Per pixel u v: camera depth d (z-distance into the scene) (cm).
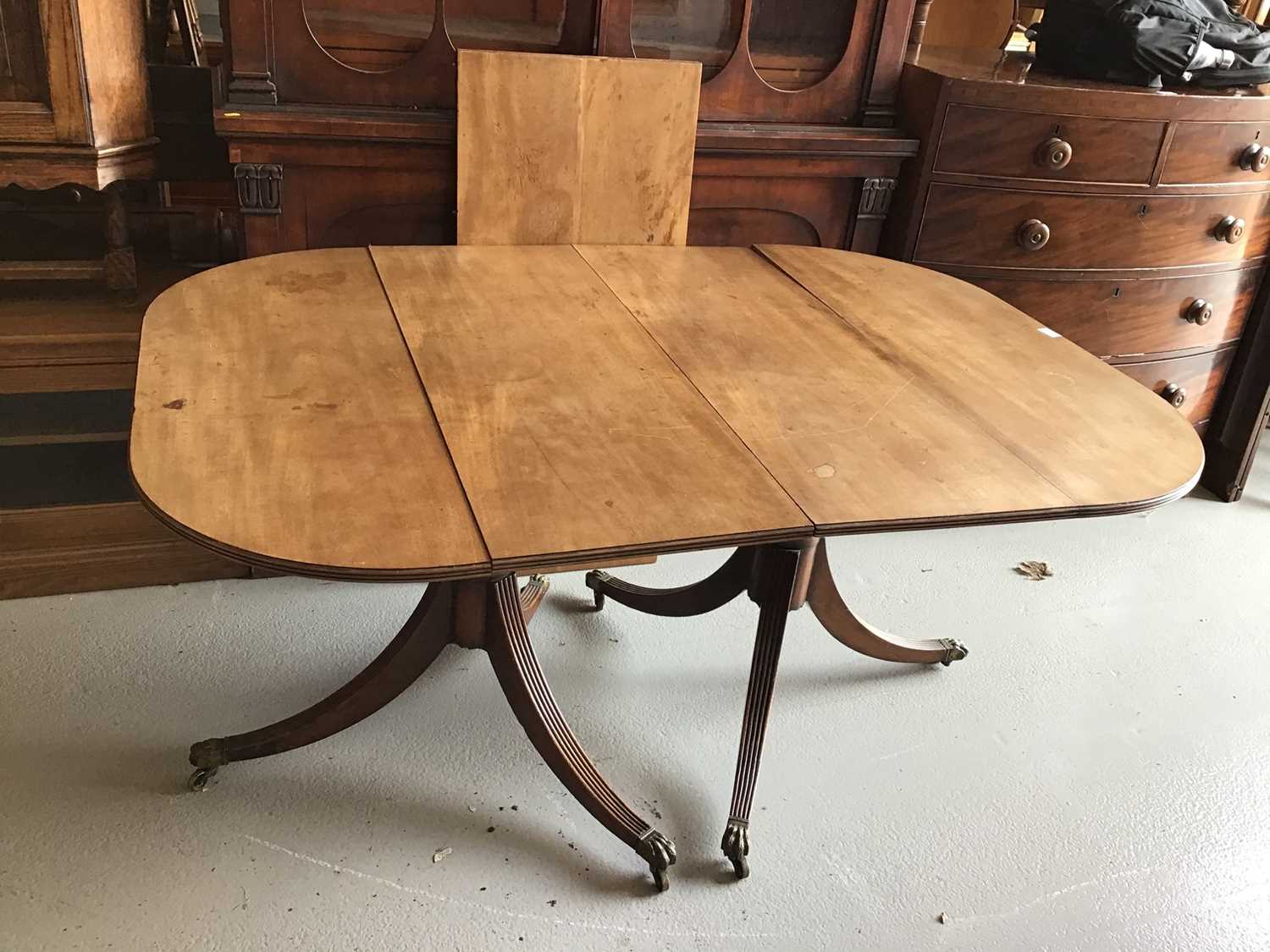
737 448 125
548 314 158
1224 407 271
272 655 190
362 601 207
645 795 169
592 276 175
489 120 183
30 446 201
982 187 220
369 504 106
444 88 190
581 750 158
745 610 215
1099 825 171
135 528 199
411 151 188
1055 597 229
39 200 219
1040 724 192
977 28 300
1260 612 230
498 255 180
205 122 209
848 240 227
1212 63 225
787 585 153
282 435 117
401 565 99
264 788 163
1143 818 173
